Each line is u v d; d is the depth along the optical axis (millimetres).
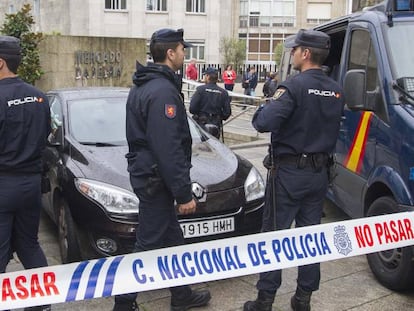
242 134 12750
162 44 3406
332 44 6137
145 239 3549
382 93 4457
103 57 11500
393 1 4789
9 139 3352
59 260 4930
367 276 4629
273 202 3664
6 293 3217
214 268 3463
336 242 3699
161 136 3270
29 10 10461
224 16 40594
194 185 4297
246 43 43438
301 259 3609
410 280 4160
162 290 4297
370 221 3807
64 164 4797
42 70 10516
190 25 39219
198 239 4277
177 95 3361
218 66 39531
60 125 5312
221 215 4363
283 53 7922
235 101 17141
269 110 3441
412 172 4020
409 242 3938
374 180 4488
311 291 3799
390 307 4074
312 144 3557
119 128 5328
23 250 3709
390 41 4605
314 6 46094
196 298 3992
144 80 3391
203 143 5332
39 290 3252
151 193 3420
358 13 5406
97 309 4008
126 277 3336
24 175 3453
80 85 11102
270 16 46375
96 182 4363
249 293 4281
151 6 37844
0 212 3418
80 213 4344
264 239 3555
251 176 4770
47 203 5438
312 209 3711
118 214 4164
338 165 5332
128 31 37281
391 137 4289
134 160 3479
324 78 3592
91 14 36281
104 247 4238
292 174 3576
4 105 3303
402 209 4062
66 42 10750
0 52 3361
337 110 3604
